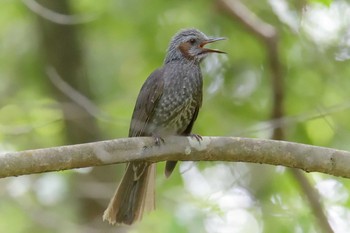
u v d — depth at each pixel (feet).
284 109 49.32
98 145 31.89
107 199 51.39
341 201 47.32
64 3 56.24
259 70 55.62
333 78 53.67
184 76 38.34
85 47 57.98
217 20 55.47
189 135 34.22
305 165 32.83
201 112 54.24
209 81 55.06
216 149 33.17
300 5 46.60
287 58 54.39
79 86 57.00
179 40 39.40
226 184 50.34
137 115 37.88
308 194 46.29
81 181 50.98
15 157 30.91
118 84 57.11
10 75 58.34
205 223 43.80
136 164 34.88
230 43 55.57
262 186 49.11
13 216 49.57
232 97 55.26
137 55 57.11
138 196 35.04
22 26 58.80
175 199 47.03
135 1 54.08
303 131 52.08
